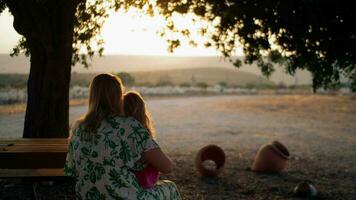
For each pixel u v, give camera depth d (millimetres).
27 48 9711
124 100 4016
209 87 77688
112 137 3740
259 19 8484
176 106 35938
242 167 10914
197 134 18297
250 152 13641
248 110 32656
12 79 92125
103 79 3855
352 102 40188
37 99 8172
